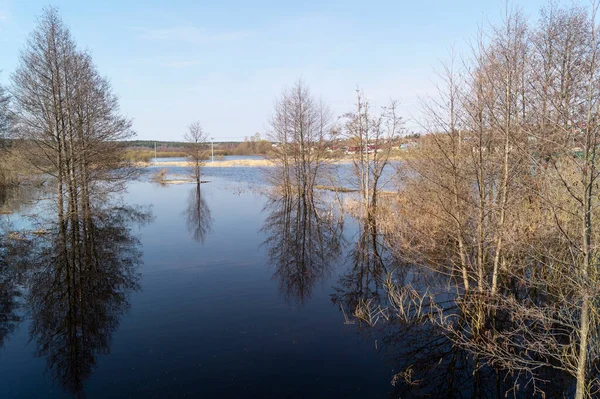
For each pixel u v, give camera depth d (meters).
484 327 7.90
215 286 10.90
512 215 8.45
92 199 21.86
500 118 7.30
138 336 7.94
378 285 11.14
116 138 21.09
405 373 6.57
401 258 12.83
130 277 11.66
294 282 11.33
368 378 6.53
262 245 15.76
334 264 13.32
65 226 18.61
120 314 9.04
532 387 6.36
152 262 13.21
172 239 16.62
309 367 6.82
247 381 6.38
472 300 8.59
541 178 7.25
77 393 6.07
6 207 23.44
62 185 19.58
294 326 8.41
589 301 5.22
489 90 7.24
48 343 7.75
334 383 6.36
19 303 9.84
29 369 6.80
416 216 14.12
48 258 13.64
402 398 6.00
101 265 12.83
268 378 6.48
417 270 12.16
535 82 6.35
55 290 10.69
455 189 8.35
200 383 6.31
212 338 7.86
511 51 7.00
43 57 17.84
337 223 19.72
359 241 16.34
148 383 6.32
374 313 9.12
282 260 13.62
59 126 18.80
